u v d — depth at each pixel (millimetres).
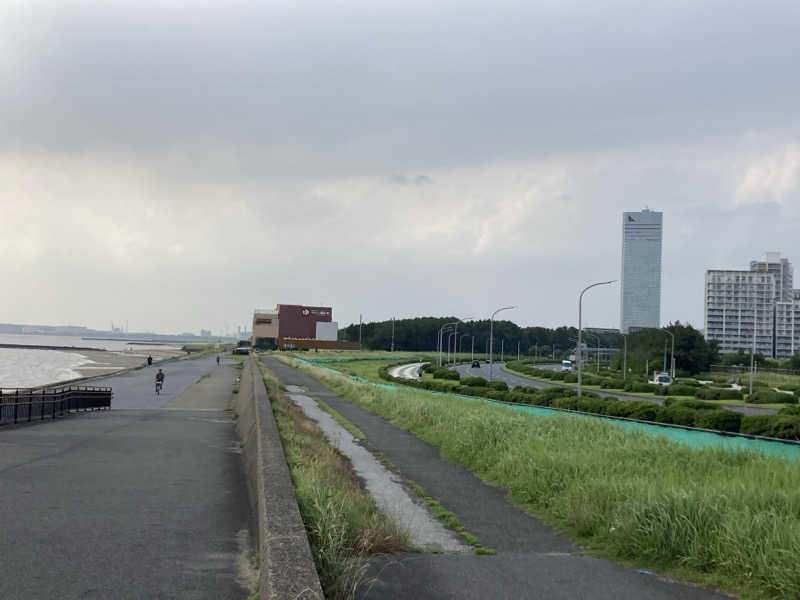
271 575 4871
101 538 7461
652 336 113500
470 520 10625
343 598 5934
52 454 14297
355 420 27625
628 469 12570
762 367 127250
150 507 9164
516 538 9477
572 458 13398
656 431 22906
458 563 7840
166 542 7371
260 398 22453
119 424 22453
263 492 7664
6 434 18328
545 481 12242
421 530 9766
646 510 8750
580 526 9711
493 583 7070
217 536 7699
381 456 17672
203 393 47406
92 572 6234
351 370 90750
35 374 90500
